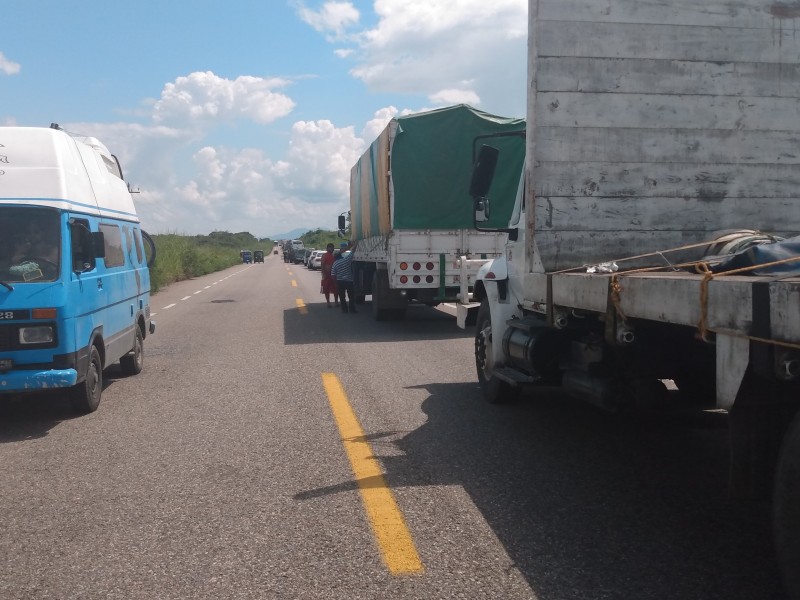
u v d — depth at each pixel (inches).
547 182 222.5
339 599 144.9
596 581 149.8
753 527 176.9
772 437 136.1
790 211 229.6
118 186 390.0
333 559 163.3
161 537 177.6
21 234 282.8
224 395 344.5
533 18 220.1
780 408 134.4
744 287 127.6
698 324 141.3
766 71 226.5
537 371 244.5
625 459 233.5
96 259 317.1
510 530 177.6
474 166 280.1
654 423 275.7
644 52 222.4
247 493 207.6
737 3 225.0
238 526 183.6
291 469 228.8
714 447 246.1
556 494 202.1
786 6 226.7
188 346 517.3
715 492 202.1
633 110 223.0
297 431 275.1
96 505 200.4
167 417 301.4
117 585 152.9
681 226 226.1
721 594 143.2
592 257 224.8
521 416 292.8
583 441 255.0
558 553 163.9
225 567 160.6
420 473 222.2
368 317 707.4
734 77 225.5
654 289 157.6
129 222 401.1
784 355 119.3
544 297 223.6
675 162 225.1
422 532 177.5
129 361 398.3
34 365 275.4
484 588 148.2
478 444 252.7
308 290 1186.0
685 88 224.2
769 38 226.5
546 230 223.3
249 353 478.9
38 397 342.0
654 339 182.5
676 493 201.6
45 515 193.8
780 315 118.0
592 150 223.0
